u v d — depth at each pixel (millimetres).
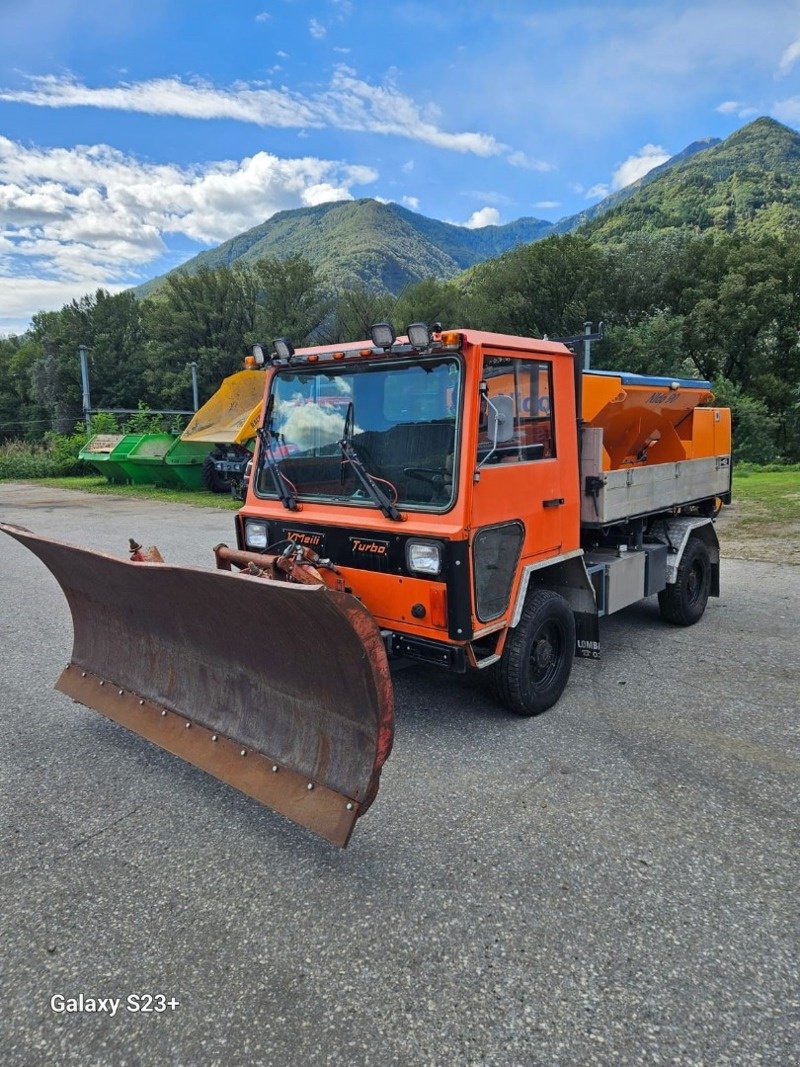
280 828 3428
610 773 3889
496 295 38500
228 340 45656
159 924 2793
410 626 4004
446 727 4477
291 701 3359
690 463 6531
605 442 5781
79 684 4523
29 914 2855
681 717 4602
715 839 3285
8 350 62094
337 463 4332
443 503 3842
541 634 4586
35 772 4000
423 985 2473
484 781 3814
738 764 3980
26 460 27688
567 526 4727
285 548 4543
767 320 35562
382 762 2963
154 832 3412
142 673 4203
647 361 33312
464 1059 2189
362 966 2562
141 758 4156
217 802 3674
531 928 2734
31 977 2539
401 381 4047
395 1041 2256
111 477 23672
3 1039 2295
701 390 6336
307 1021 2336
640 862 3121
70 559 4094
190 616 3645
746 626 6586
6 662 5895
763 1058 2184
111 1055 2236
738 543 10289
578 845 3244
